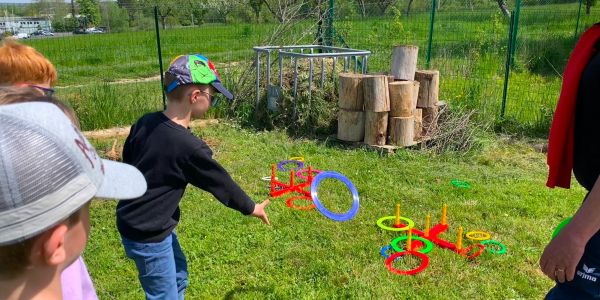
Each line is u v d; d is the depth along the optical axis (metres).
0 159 0.88
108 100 8.70
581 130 2.02
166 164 2.55
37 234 0.92
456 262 4.13
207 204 5.26
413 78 7.47
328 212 4.27
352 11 12.02
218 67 10.70
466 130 7.40
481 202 5.41
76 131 1.06
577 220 1.76
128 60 16.06
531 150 7.45
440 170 6.49
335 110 8.09
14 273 0.95
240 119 8.63
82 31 17.72
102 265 4.09
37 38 16.77
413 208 5.25
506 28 14.18
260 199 5.45
